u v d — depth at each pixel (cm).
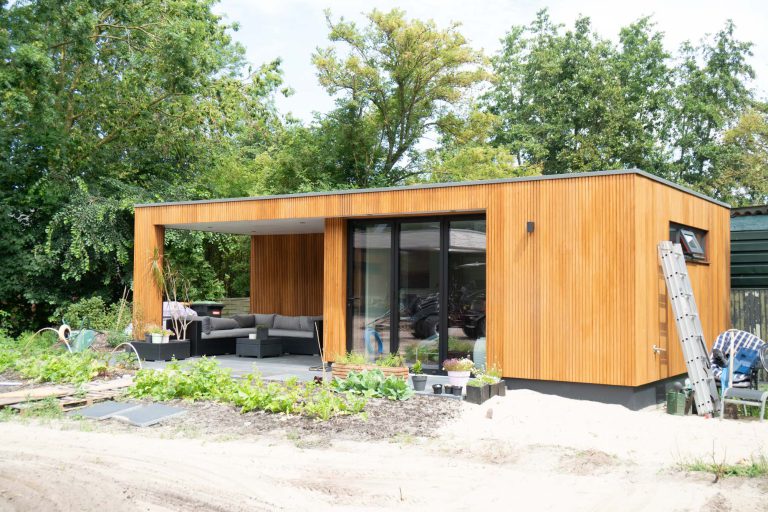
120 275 1875
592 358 877
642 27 3048
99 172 2078
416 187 1024
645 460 601
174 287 1415
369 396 827
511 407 798
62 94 1922
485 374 911
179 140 2136
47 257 1780
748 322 1289
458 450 632
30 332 1800
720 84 2991
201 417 761
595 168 2694
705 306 1126
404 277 1092
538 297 920
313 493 498
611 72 2870
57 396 854
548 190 919
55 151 1883
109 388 920
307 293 1609
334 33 2614
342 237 1138
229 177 2586
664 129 2977
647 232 891
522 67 3108
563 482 529
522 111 3034
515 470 567
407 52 2566
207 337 1396
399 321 1094
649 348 889
